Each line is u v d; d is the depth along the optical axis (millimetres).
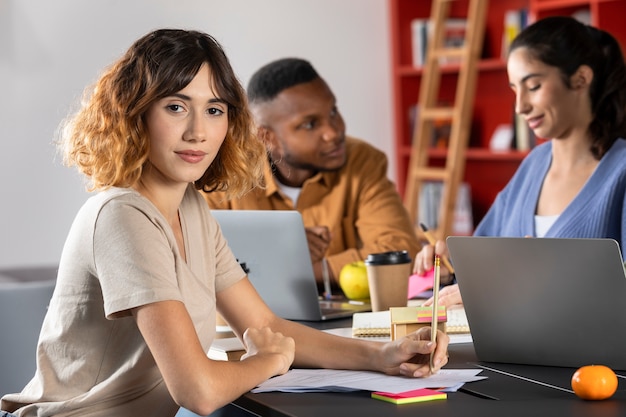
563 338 1673
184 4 4996
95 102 1760
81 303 1713
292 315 2375
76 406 1724
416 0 5742
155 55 1702
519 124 5266
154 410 1757
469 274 1742
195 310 1789
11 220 4590
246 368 1640
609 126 2656
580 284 1619
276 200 3104
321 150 3062
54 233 4680
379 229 3078
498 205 2932
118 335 1724
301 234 2301
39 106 4629
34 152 4625
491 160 5672
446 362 1699
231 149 1910
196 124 1717
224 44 5152
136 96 1702
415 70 5625
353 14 5574
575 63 2645
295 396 1592
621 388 1520
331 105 3074
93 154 1749
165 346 1582
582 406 1422
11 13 4547
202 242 1894
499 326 1741
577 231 2602
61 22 4656
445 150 5574
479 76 5668
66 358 1750
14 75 4566
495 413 1405
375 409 1466
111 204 1674
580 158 2699
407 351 1699
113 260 1634
